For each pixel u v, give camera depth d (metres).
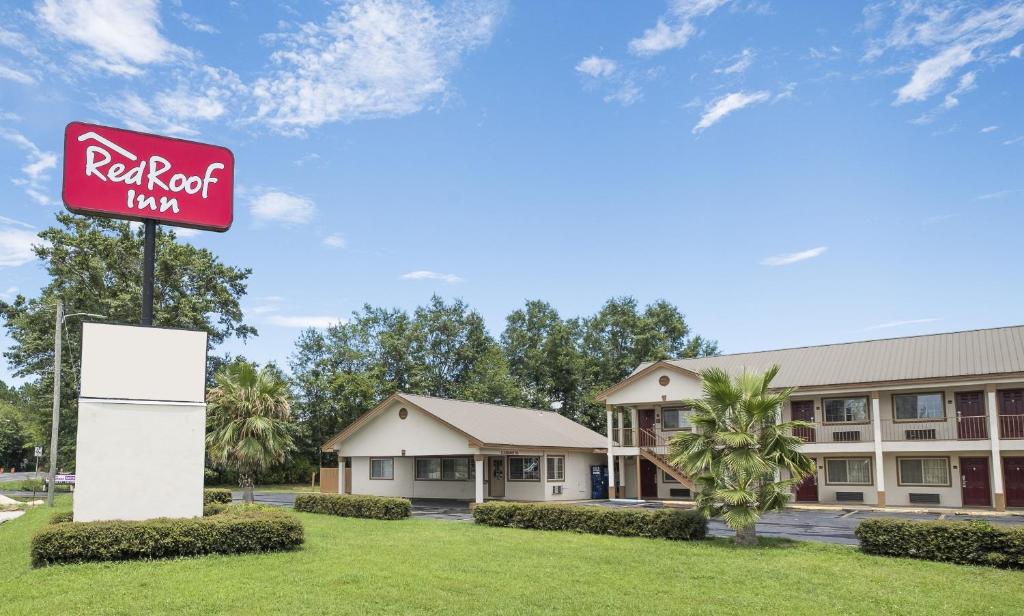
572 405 58.19
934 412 28.78
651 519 18.30
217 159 18.41
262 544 15.27
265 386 25.73
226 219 18.39
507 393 53.69
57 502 32.59
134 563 13.54
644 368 32.69
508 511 21.03
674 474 31.03
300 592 11.56
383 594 11.52
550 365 58.69
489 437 29.02
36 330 44.19
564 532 19.56
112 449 15.93
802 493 30.94
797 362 32.69
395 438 31.52
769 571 13.67
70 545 13.50
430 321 57.12
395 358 54.09
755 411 16.88
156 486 16.27
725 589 12.21
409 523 22.31
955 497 28.05
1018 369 26.19
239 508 19.25
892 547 15.23
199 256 47.56
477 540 17.91
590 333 59.41
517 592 11.83
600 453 35.38
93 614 10.03
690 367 34.84
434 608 10.74
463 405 33.94
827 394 30.27
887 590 12.09
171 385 16.75
